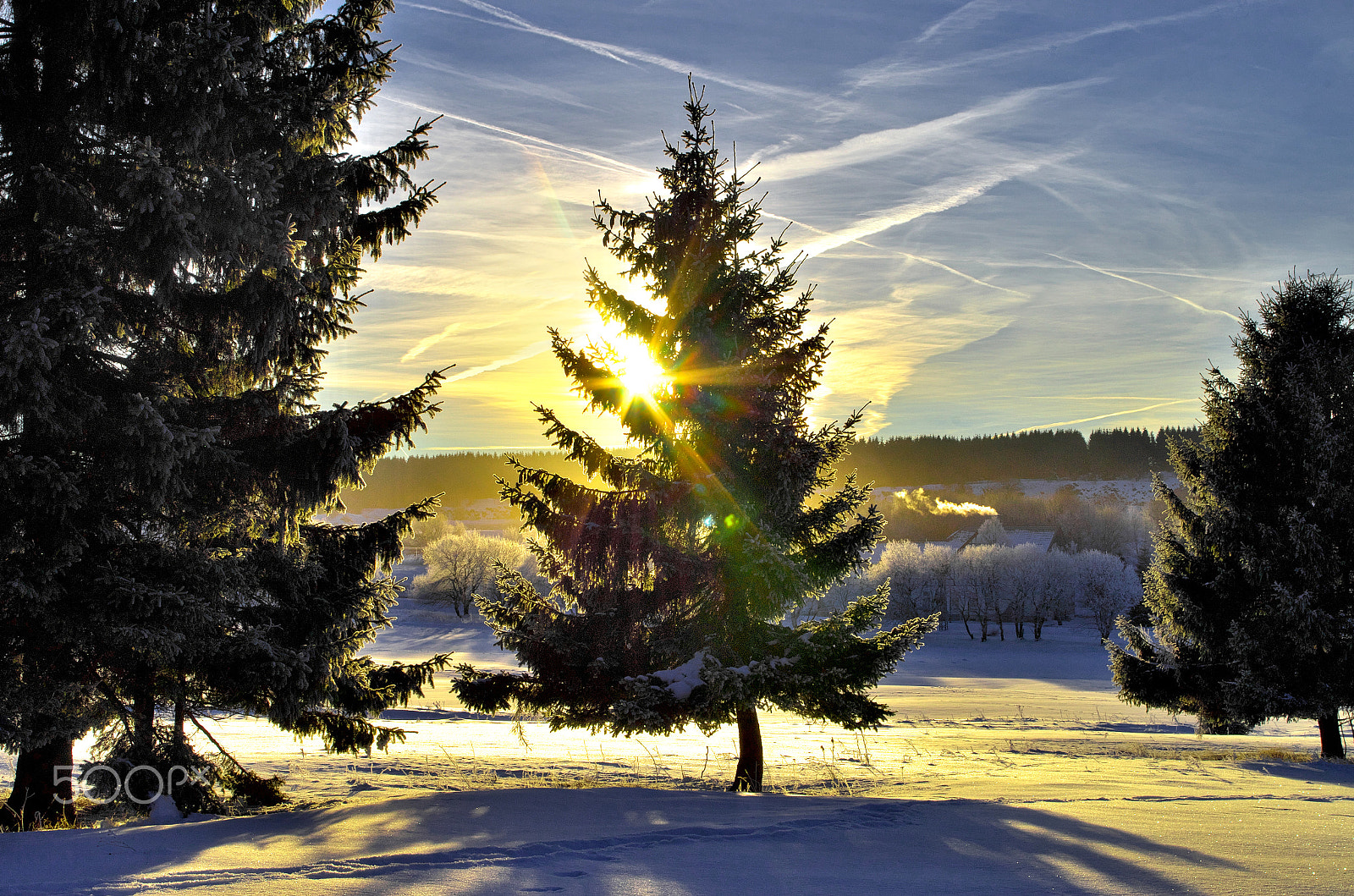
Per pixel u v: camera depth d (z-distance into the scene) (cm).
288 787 1131
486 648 6625
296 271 872
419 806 731
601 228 1159
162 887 468
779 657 1010
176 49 799
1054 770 1342
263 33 943
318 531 988
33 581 750
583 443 1059
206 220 811
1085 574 8250
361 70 976
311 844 574
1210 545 1670
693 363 1077
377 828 628
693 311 1088
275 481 875
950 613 9506
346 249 1005
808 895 456
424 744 2130
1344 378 1606
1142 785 1020
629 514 1031
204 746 1845
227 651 852
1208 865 527
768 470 1031
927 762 1636
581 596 1097
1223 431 1689
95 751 943
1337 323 1669
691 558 1033
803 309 1111
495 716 3459
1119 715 3641
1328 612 1523
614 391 1071
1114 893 463
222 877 484
